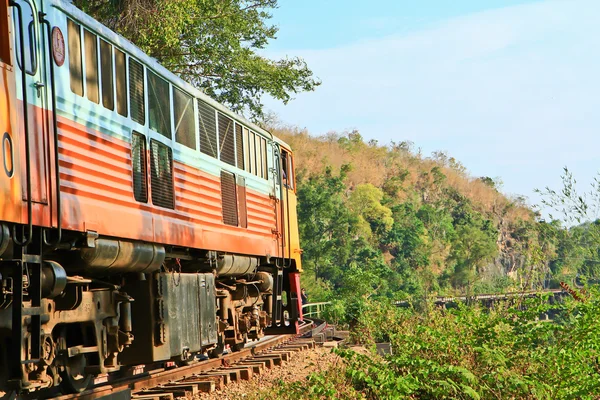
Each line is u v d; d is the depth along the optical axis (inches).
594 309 513.3
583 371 474.9
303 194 3100.4
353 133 5610.2
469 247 4067.4
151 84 486.3
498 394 442.0
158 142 490.9
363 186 4028.1
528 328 533.6
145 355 476.1
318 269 2997.0
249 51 1321.4
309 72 1352.1
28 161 326.3
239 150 668.7
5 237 313.3
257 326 726.5
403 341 622.5
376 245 3750.0
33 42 345.1
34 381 341.4
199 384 485.4
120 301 437.4
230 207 632.4
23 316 324.8
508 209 5890.8
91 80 402.9
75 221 370.0
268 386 501.7
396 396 438.0
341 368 513.3
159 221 478.9
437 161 6018.7
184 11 1080.2
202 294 564.7
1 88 311.1
